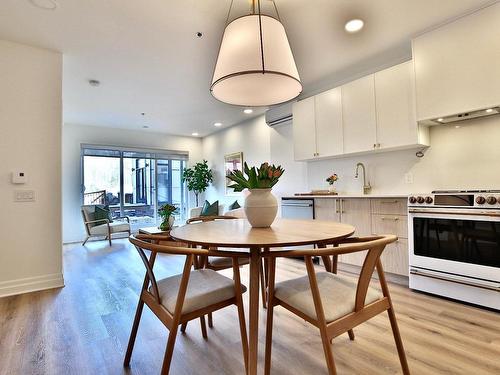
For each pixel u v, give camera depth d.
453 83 2.33
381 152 3.22
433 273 2.33
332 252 1.07
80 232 5.51
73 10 2.16
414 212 2.43
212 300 1.34
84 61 2.99
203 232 1.51
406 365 1.31
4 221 2.56
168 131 6.49
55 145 2.80
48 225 2.76
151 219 6.56
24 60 2.66
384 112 2.88
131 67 3.14
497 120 2.40
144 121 5.49
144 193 6.48
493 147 2.43
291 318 2.06
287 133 4.57
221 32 2.49
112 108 4.59
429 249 2.36
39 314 2.16
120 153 6.15
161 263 3.72
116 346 1.71
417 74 2.55
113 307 2.30
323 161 3.93
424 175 2.88
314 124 3.62
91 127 5.76
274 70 1.68
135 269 3.45
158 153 6.65
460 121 2.62
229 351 1.65
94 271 3.37
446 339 1.71
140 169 6.43
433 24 2.41
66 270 3.41
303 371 1.45
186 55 2.89
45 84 2.75
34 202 2.70
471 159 2.56
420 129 2.67
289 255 1.17
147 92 3.89
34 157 2.70
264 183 1.64
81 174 5.60
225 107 4.61
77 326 1.97
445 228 2.27
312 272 1.10
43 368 1.50
